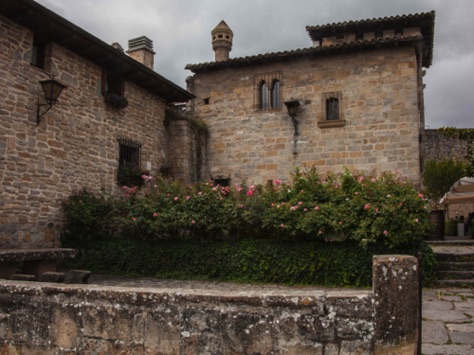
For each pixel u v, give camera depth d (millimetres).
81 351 2924
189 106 15320
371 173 12828
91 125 10641
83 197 9938
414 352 2418
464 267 8273
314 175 8836
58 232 9500
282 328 2598
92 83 10758
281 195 8523
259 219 8289
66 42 9766
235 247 8438
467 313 5773
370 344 2473
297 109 13859
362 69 13320
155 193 9914
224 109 14844
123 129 11812
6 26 8500
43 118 9250
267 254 8195
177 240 8984
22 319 3109
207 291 2842
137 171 11844
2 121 8305
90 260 9492
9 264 6449
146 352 2791
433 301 6590
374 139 12977
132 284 7887
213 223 8492
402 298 2477
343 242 7879
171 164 13750
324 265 7867
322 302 2566
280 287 7699
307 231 7754
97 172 10750
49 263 7156
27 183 8789
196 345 2707
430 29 15656
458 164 24703
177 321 2756
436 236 12930
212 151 14836
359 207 7805
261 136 14234
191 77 15414
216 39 16891
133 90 12359
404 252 7637
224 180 14594
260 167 14156
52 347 3000
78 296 2984
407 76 12859
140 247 9125
